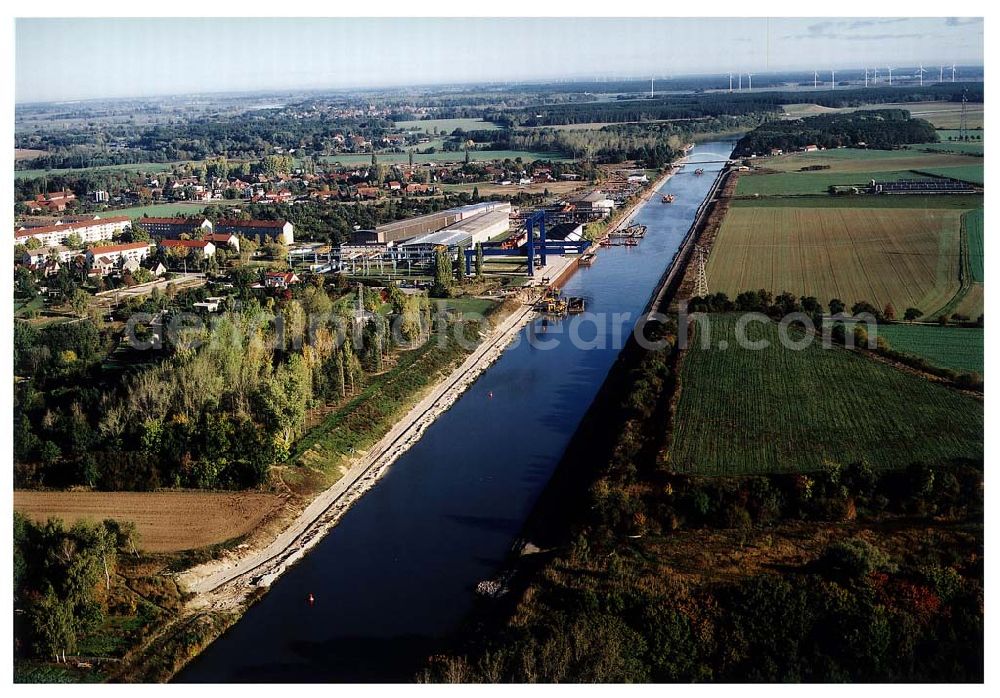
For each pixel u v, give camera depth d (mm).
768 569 93562
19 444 119562
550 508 115438
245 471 118812
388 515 117125
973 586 86625
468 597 97875
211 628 91875
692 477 111188
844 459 114500
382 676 85125
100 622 91375
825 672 79125
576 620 85250
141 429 122125
